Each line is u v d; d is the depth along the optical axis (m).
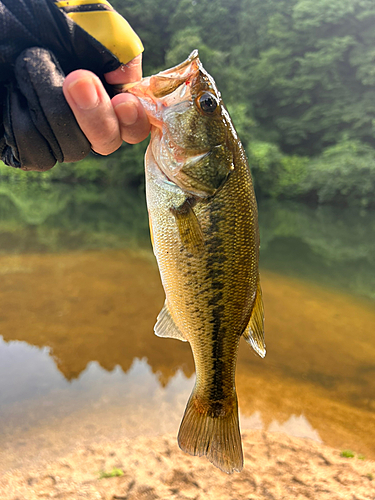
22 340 0.63
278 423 0.46
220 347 0.23
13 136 0.16
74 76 0.15
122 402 0.48
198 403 0.24
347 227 2.42
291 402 0.51
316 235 2.04
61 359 0.58
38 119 0.16
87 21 0.17
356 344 0.71
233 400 0.24
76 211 2.30
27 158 0.17
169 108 0.21
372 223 2.64
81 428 0.43
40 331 0.67
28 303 0.78
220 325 0.23
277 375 0.58
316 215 2.98
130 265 1.12
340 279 1.18
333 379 0.58
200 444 0.24
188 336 0.23
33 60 0.16
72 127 0.16
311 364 0.62
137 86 0.19
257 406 0.50
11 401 0.47
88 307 0.79
